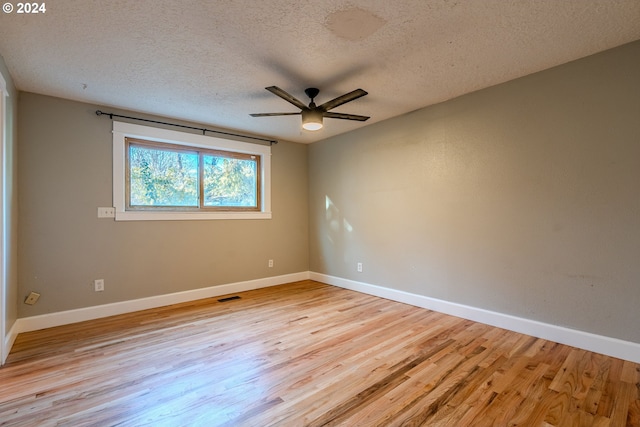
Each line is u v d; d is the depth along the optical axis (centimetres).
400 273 381
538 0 178
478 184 308
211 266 411
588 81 243
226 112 360
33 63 243
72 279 315
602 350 236
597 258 240
